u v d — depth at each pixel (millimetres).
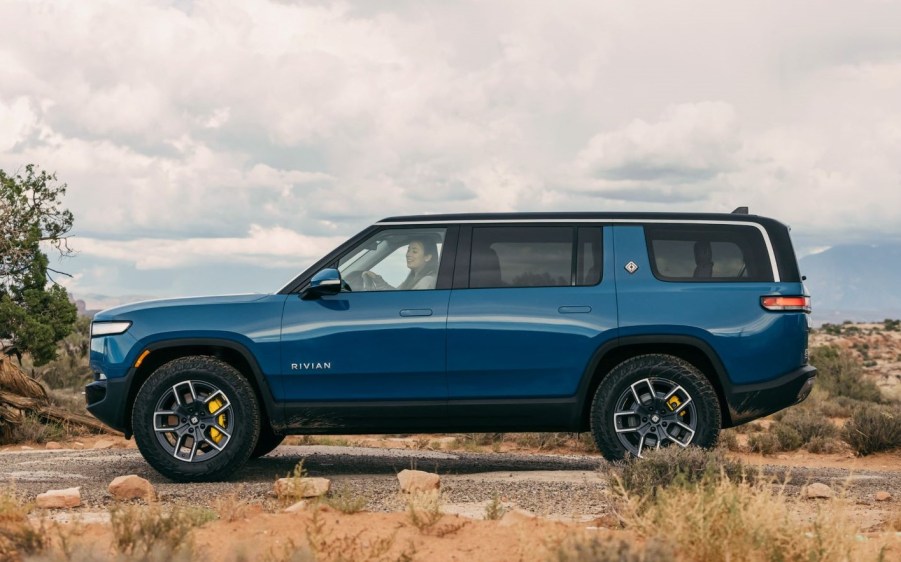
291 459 9516
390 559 4125
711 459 6238
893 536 4637
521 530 4348
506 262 7789
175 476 7527
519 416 7633
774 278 7754
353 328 7613
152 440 7520
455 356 7586
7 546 3971
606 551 3607
